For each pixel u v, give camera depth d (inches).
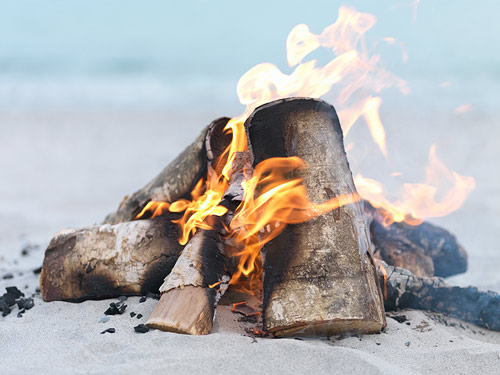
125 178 134.9
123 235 54.1
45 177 138.6
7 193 121.4
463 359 46.6
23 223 94.3
